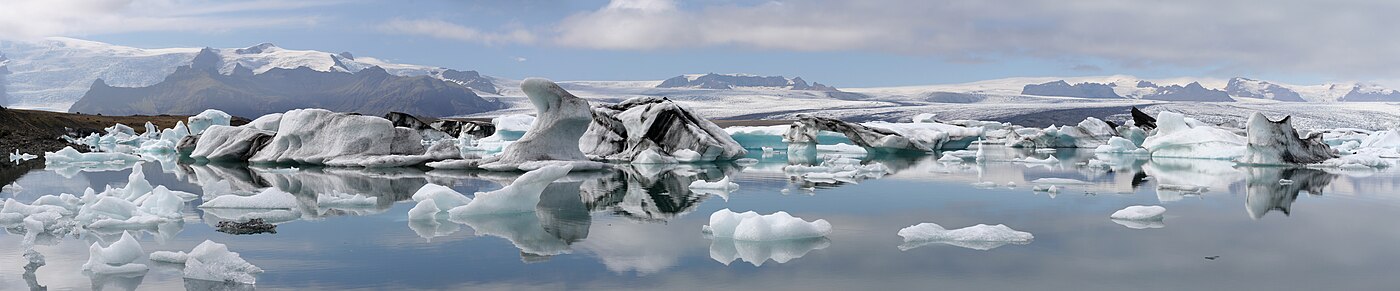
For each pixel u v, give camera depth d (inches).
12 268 358.0
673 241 427.5
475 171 981.2
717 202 628.4
